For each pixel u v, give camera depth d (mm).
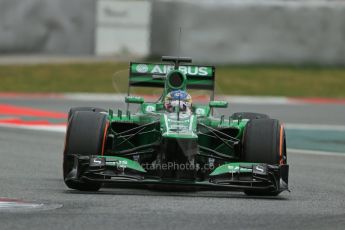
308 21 109500
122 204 27719
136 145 34250
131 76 35906
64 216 25062
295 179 39000
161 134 30641
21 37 117500
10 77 103625
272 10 109125
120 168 29781
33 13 117875
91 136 30734
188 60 35844
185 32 108062
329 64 110812
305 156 50281
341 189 35406
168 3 108312
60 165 42125
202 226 23938
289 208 28250
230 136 33375
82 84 101562
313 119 75250
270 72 108812
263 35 109312
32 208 26594
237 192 33156
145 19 121500
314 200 31047
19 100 85938
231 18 108562
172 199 29375
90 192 31000
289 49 109875
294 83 104688
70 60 116500
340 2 110938
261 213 26719
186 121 31469
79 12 119750
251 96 97438
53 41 119000
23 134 56688
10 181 34406
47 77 104750
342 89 103375
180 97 33125
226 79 104375
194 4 107875
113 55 121438
